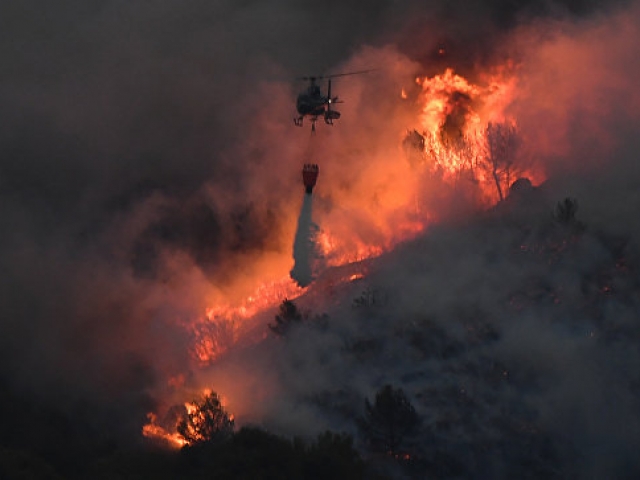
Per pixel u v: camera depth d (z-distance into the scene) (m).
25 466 186.50
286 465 163.00
